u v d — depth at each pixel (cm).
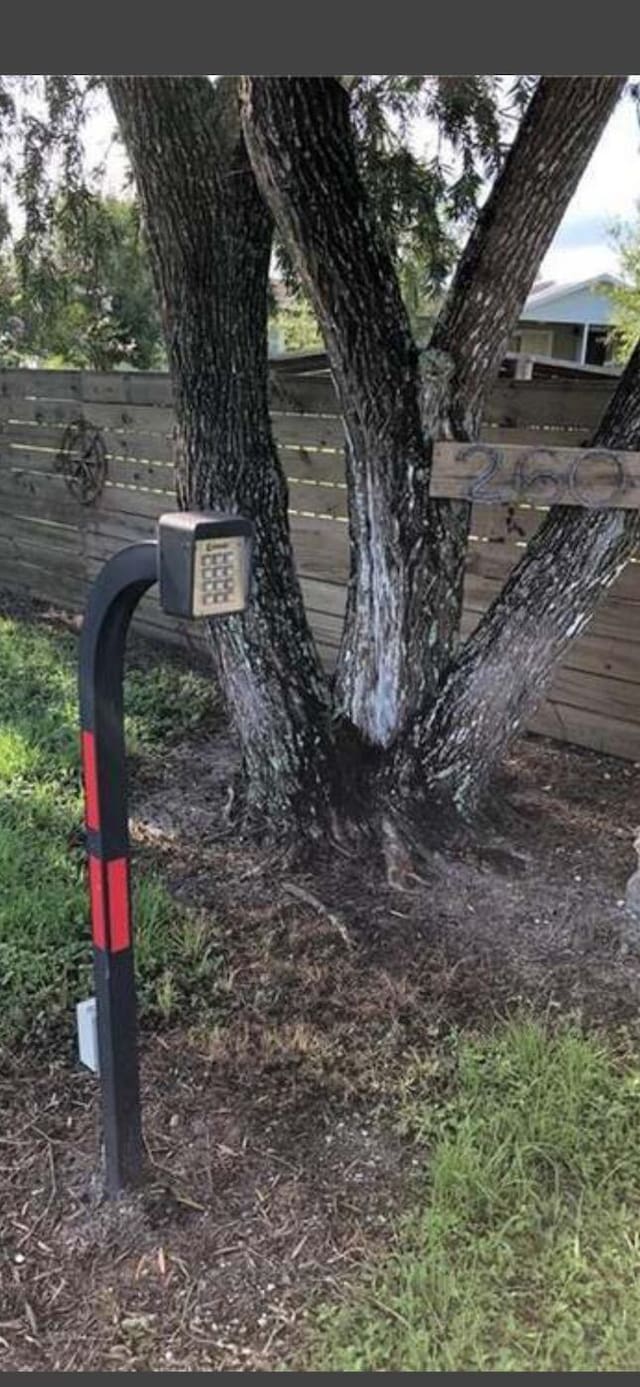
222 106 268
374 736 288
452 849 279
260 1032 213
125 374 480
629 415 260
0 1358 145
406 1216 168
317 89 230
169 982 226
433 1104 192
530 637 273
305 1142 185
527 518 351
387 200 388
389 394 257
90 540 534
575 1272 156
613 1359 144
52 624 539
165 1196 172
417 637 278
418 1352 145
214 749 368
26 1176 177
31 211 476
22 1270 159
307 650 295
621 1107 188
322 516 416
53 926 244
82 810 309
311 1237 165
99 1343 148
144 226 274
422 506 267
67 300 602
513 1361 144
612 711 356
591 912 257
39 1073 202
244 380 279
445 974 233
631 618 342
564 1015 218
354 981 230
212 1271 159
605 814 313
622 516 261
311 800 283
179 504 292
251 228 275
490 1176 173
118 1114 169
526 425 342
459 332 255
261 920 253
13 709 393
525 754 363
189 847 290
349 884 268
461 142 380
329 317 250
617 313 1251
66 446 531
